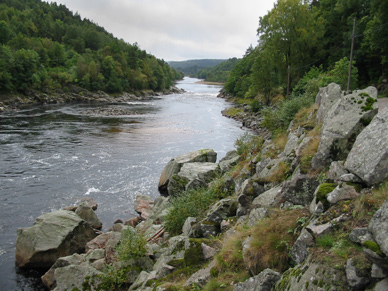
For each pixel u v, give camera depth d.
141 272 10.83
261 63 64.38
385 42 34.12
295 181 8.47
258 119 50.31
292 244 6.71
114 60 124.12
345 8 51.06
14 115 57.09
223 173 19.81
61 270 11.84
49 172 26.75
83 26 179.88
